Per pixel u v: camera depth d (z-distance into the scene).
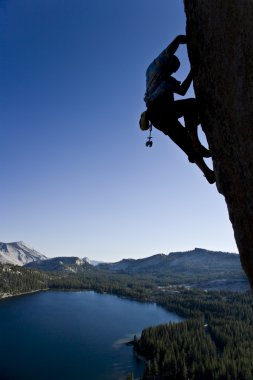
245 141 4.14
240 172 4.33
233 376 85.56
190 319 154.75
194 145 5.35
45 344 123.25
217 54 4.56
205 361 96.56
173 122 5.20
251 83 3.96
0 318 168.00
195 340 118.81
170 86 5.19
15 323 157.12
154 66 5.30
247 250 4.43
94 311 196.62
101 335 138.12
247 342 118.81
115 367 99.44
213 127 4.83
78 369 97.56
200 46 4.96
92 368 98.38
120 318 177.00
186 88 5.29
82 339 131.12
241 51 4.10
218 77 4.58
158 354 102.06
